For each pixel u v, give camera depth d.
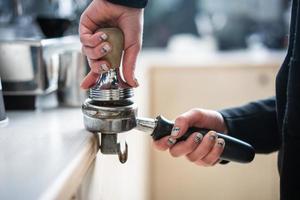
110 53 0.47
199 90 1.74
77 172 0.39
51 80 0.71
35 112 0.66
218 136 0.56
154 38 2.21
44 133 0.50
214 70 1.72
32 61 0.67
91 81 0.52
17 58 0.67
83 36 0.48
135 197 1.24
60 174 0.35
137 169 1.30
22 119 0.60
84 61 0.71
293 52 0.54
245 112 0.69
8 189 0.32
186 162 1.78
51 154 0.41
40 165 0.38
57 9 0.90
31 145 0.45
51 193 0.32
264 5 2.11
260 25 2.11
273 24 2.07
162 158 1.79
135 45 0.50
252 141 0.67
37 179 0.34
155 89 1.75
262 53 1.88
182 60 1.74
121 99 0.49
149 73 1.72
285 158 0.55
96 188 0.53
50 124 0.56
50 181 0.34
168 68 1.73
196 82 1.73
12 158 0.40
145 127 0.53
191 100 1.75
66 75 0.71
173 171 1.79
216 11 2.17
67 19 0.82
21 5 0.91
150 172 1.78
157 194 1.81
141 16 0.50
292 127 0.54
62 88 0.71
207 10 2.19
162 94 1.75
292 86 0.54
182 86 1.74
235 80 1.72
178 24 2.22
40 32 0.91
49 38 0.79
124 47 0.49
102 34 0.46
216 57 1.78
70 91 0.71
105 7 0.48
